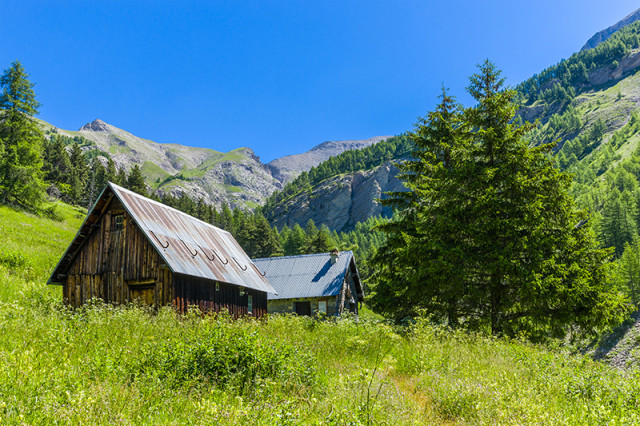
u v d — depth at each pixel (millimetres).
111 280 20719
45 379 5453
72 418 4445
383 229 26906
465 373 9523
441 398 7719
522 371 10008
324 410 5645
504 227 20672
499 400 6934
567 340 23109
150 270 20156
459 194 21891
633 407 7223
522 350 13047
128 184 113375
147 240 20531
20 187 56875
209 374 7207
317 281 39062
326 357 10992
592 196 150375
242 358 7660
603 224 110312
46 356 7070
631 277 66438
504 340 16984
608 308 20047
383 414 5914
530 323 22750
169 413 5398
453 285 20906
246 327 10672
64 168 101125
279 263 42031
